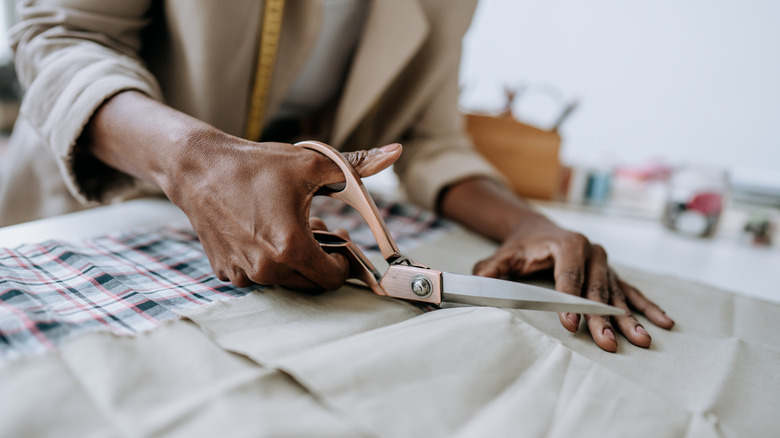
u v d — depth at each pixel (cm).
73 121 56
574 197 149
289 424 29
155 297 45
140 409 29
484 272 61
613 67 165
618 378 38
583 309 44
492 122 136
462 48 103
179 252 60
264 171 45
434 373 35
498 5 180
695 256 101
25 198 90
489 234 82
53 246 55
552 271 66
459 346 39
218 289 49
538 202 142
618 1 160
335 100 108
